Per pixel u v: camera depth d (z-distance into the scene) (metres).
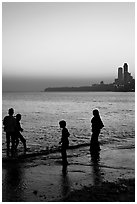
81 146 16.11
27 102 115.88
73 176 9.94
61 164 11.66
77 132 25.64
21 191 8.33
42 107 78.75
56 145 17.55
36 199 7.59
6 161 11.96
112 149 15.28
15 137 13.58
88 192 7.96
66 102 117.38
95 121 14.56
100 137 21.28
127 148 15.63
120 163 11.93
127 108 72.94
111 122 36.00
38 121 38.62
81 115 50.31
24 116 47.88
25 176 9.88
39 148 15.83
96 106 84.12
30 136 22.83
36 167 11.10
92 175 10.09
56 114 52.91
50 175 10.03
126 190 8.11
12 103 104.94
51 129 28.75
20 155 13.15
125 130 26.69
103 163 11.93
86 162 12.05
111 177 9.84
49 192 8.21
